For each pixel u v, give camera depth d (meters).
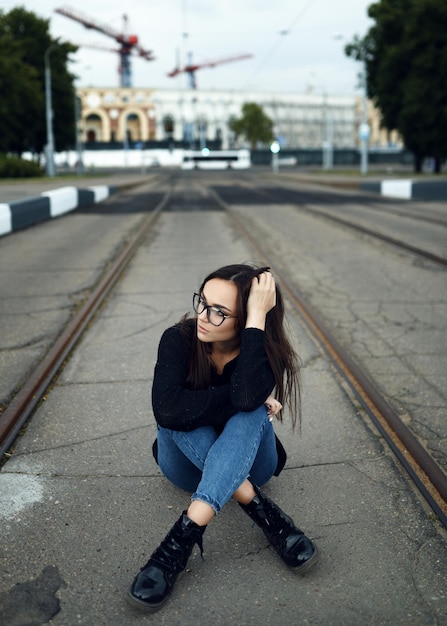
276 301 2.64
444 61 40.69
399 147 141.88
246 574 2.42
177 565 2.28
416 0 40.56
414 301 6.86
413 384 4.41
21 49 51.78
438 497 2.93
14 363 4.74
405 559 2.48
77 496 2.94
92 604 2.22
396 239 11.50
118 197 25.98
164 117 151.88
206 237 12.22
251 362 2.46
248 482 2.54
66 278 8.05
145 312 6.34
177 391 2.52
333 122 170.62
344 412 3.92
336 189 31.55
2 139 50.28
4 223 12.52
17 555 2.48
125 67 173.25
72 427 3.70
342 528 2.69
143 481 3.09
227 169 102.44
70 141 61.22
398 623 2.12
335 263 9.30
